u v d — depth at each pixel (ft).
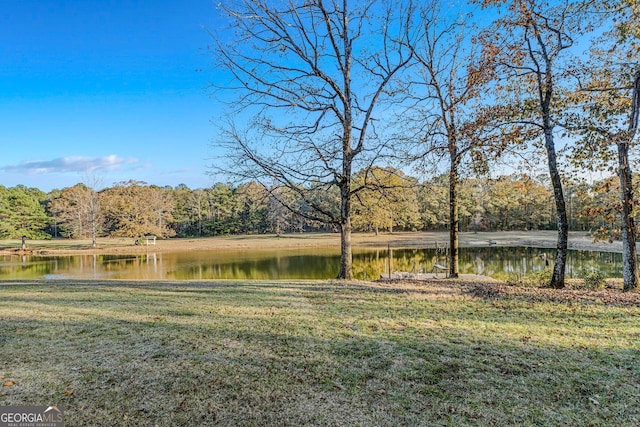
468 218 174.09
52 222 165.68
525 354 12.81
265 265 76.02
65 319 16.92
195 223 200.85
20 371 10.93
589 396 9.88
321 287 27.66
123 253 108.78
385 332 15.34
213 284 29.99
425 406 9.34
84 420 8.46
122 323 16.25
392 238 136.46
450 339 14.43
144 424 8.36
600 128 25.27
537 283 28.76
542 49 26.48
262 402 9.39
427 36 35.12
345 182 33.76
